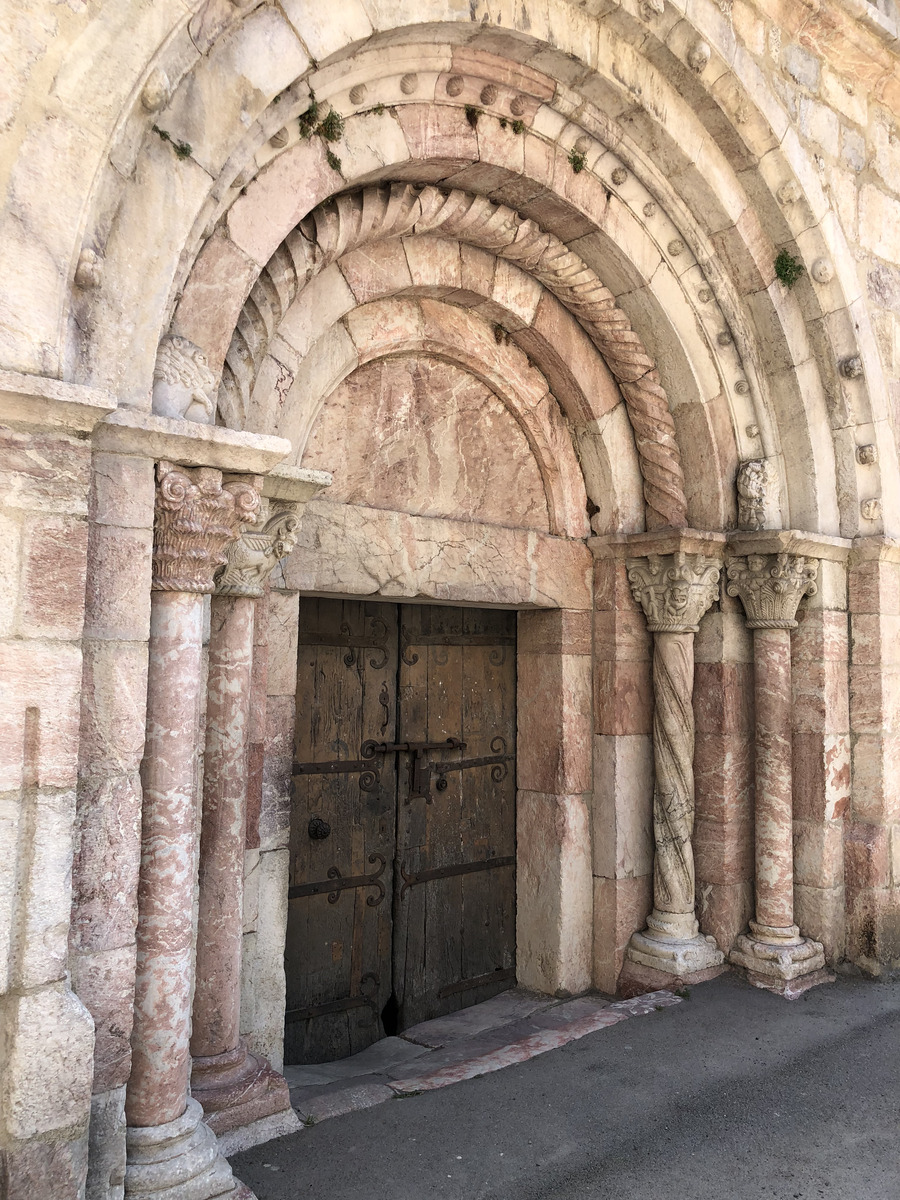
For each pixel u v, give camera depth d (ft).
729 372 16.17
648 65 13.57
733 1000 14.85
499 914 16.69
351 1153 10.11
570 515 16.75
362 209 11.92
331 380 12.85
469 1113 11.13
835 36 16.14
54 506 7.52
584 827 16.56
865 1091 11.81
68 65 7.52
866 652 16.79
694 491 16.52
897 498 17.28
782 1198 9.46
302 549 12.77
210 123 8.89
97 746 8.09
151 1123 8.60
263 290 10.99
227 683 10.38
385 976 14.90
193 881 9.27
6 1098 7.16
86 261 7.71
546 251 14.55
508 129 12.83
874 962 15.94
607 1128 10.80
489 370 15.26
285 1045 13.53
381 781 15.08
